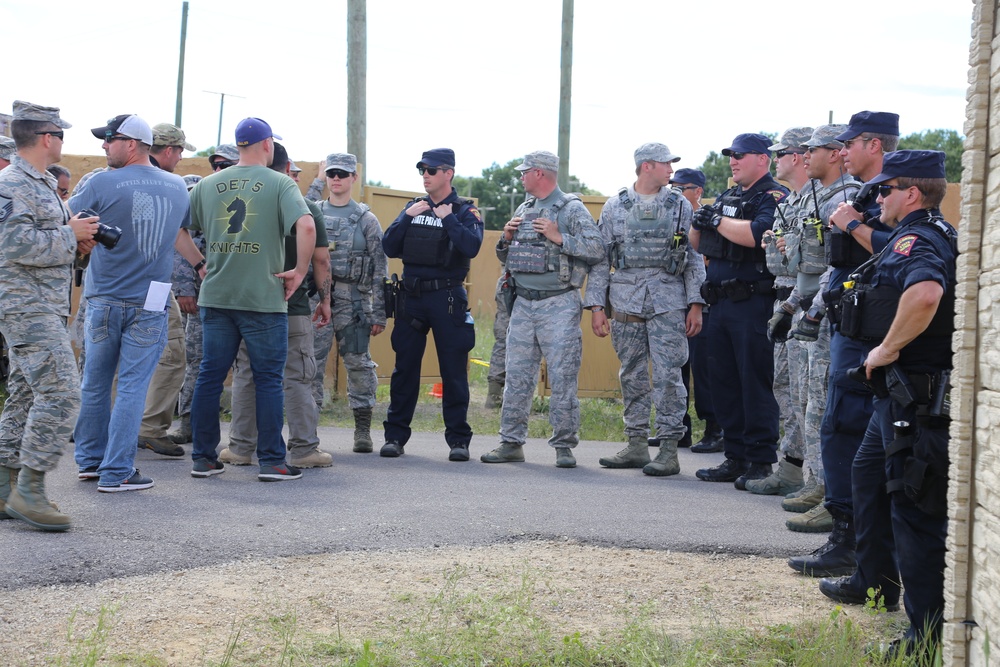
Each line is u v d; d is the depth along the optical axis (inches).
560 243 275.7
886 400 140.9
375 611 149.4
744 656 135.3
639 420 284.7
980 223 119.1
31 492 183.8
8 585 153.9
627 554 188.5
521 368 286.2
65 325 188.5
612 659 133.0
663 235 273.1
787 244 224.2
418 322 286.8
